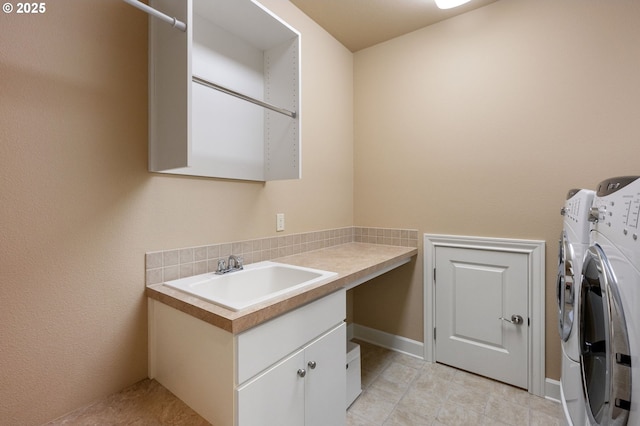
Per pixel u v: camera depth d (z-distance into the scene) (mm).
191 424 1002
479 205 2078
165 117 1197
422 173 2316
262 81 1795
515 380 1943
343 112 2561
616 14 1641
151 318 1259
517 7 1929
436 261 2254
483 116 2055
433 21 2219
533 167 1885
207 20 1503
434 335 2266
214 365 976
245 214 1706
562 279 1405
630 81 1606
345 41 2494
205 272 1479
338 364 1396
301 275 1537
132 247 1223
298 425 1152
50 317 1015
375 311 2559
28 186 966
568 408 1196
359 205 2643
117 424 1005
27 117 962
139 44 1241
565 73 1781
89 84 1102
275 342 1046
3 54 918
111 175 1160
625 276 678
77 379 1076
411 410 1724
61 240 1037
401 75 2412
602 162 1680
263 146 1798
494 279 2018
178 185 1383
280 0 1934
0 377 920
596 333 868
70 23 1055
